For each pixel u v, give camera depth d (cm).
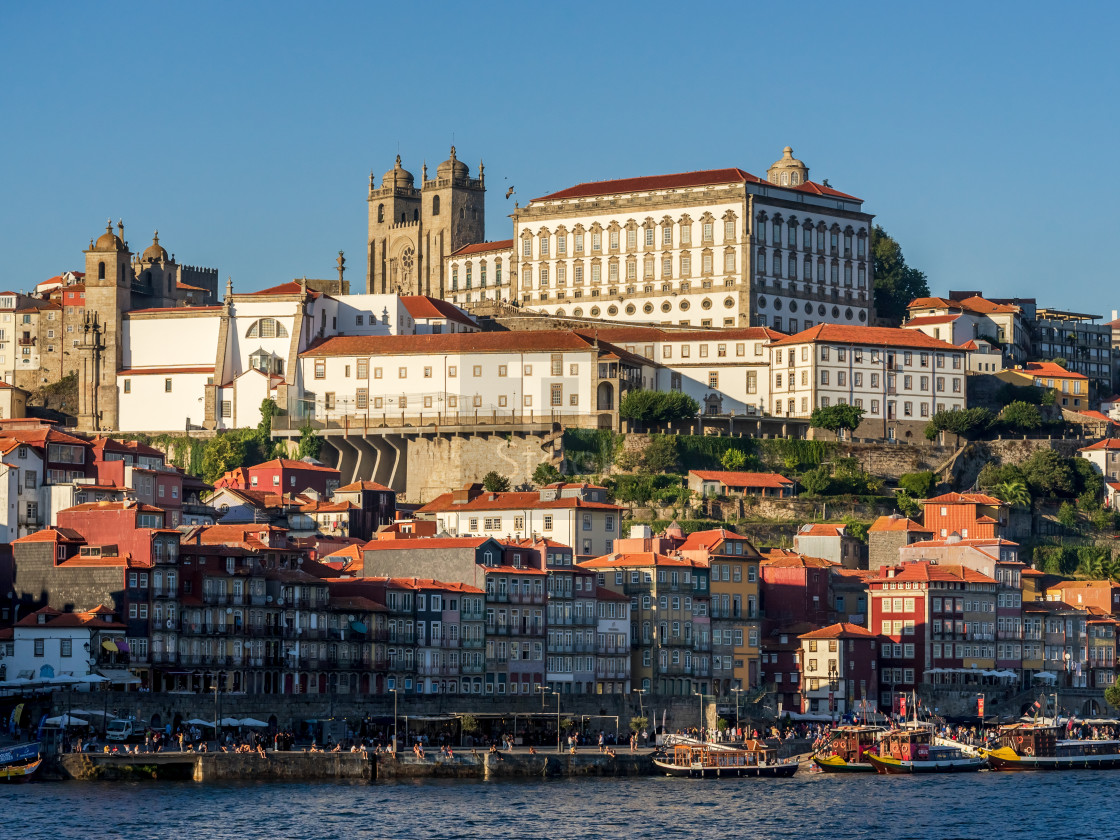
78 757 19562
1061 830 19162
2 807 18275
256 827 17862
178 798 18938
